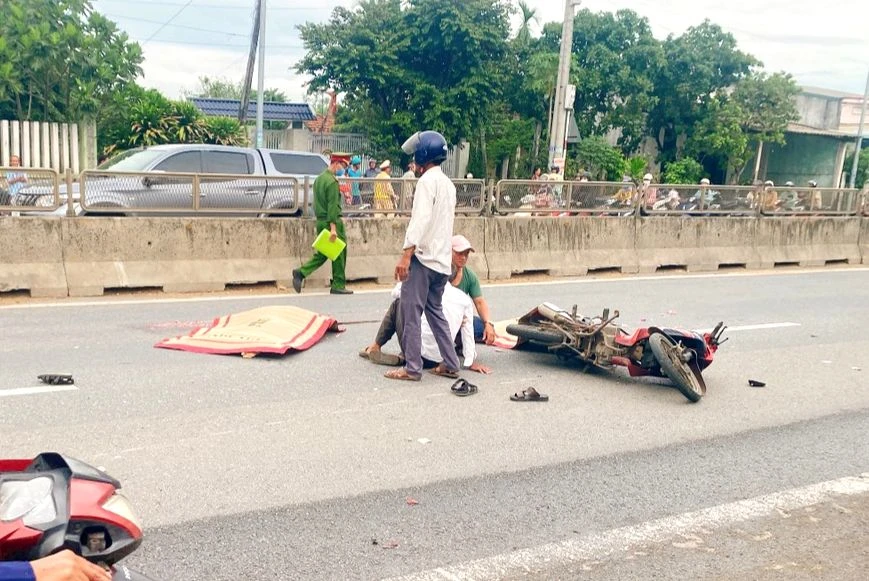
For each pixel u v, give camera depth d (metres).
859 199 17.53
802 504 4.54
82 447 4.83
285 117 38.78
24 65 19.38
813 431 5.84
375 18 32.72
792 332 9.42
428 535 3.96
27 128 19.12
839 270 16.16
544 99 35.09
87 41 20.02
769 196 16.11
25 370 6.39
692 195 15.13
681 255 14.96
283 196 11.41
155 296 9.98
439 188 6.40
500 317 9.61
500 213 13.21
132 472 4.51
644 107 36.84
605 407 6.20
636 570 3.72
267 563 3.60
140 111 25.12
